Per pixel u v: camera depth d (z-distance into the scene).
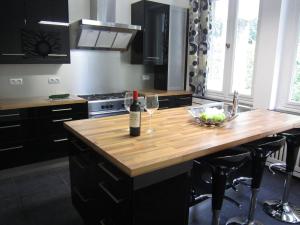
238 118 2.10
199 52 4.00
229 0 3.69
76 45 3.45
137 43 3.92
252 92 3.51
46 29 3.08
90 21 3.16
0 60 2.87
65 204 2.36
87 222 1.86
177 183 1.40
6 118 2.72
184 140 1.50
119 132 1.64
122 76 4.10
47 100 3.08
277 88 3.17
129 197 1.25
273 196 2.55
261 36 3.12
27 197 2.47
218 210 1.58
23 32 2.95
